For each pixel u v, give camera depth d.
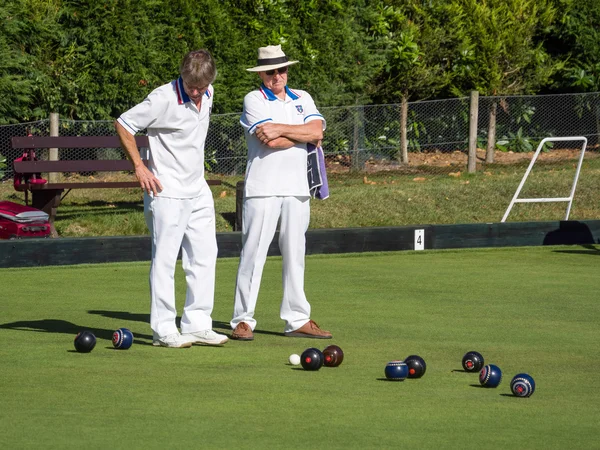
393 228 23.53
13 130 29.69
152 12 31.25
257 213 13.61
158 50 31.27
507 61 37.50
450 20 36.59
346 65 34.34
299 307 13.77
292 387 10.57
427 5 36.84
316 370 11.45
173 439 8.53
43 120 28.56
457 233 24.19
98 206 27.55
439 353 12.65
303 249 13.83
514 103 38.09
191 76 12.34
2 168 29.72
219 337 13.12
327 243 23.02
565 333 14.15
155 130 12.75
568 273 20.28
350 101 34.38
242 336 13.50
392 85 36.25
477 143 37.78
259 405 9.77
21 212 22.44
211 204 13.24
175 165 12.80
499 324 14.80
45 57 30.33
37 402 9.80
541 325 14.76
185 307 13.26
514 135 38.41
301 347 13.00
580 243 25.16
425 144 35.91
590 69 38.47
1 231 22.31
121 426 8.95
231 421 9.16
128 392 10.26
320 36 33.78
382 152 34.91
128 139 12.59
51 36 30.25
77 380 10.79
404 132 34.66
